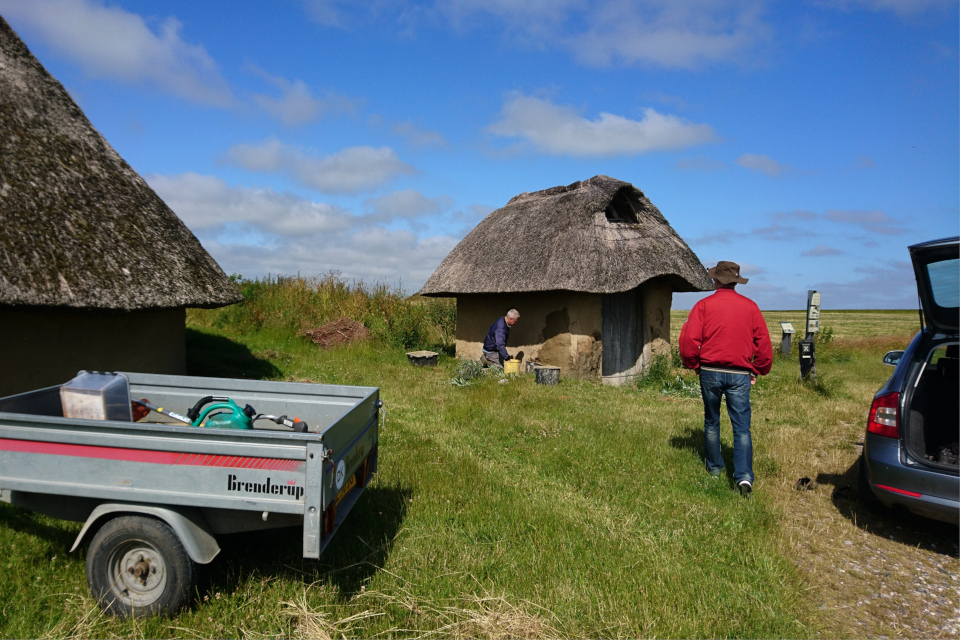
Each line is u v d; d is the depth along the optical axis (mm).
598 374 10969
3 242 5094
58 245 5602
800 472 5941
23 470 3039
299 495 2857
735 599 3479
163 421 4445
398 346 13578
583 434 6758
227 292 7863
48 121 6969
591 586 3557
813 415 8469
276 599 3262
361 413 3721
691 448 6320
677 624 3205
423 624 3150
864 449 4648
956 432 4980
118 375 3734
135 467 2969
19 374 5383
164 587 3045
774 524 4570
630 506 4812
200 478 2926
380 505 4566
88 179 6789
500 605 3275
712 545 4160
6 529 3850
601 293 10250
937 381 5094
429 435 6633
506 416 7516
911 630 3334
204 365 10031
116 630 2973
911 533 4621
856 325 44781
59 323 5789
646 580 3621
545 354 11273
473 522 4383
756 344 5230
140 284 6207
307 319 14211
